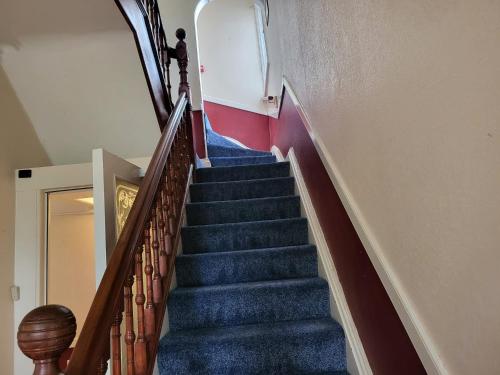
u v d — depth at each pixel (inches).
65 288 151.3
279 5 125.6
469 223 27.4
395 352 42.7
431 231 33.1
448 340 31.3
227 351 60.0
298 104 98.6
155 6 95.3
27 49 81.8
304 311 69.2
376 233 46.8
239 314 68.7
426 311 34.8
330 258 72.7
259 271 78.3
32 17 75.1
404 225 38.6
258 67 193.9
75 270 155.8
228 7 193.0
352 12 51.0
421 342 35.1
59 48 82.7
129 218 51.2
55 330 26.6
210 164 139.9
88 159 103.2
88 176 86.5
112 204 64.9
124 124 98.5
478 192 26.1
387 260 43.6
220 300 68.7
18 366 80.8
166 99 98.4
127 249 46.4
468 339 28.4
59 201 133.6
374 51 43.7
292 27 102.2
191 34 148.9
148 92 93.5
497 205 24.2
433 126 31.5
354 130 53.1
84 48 83.5
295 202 97.6
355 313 58.5
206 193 106.8
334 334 60.9
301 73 93.4
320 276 76.2
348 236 59.8
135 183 77.6
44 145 99.0
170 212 78.9
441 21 29.3
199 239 86.7
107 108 95.3
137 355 51.1
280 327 63.9
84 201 136.8
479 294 26.9
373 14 43.3
